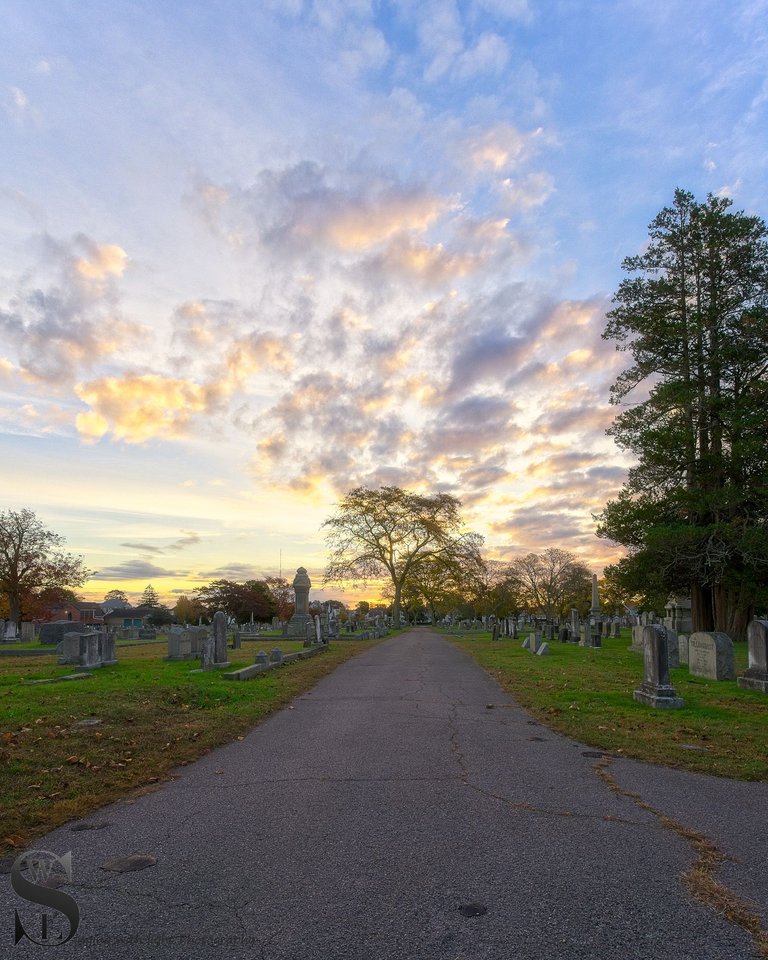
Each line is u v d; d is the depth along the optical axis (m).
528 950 3.40
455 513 59.41
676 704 11.28
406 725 9.97
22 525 60.06
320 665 19.81
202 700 11.71
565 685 14.14
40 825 5.46
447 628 66.81
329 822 5.46
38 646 36.19
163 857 4.71
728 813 5.75
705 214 29.83
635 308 31.00
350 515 59.16
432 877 4.32
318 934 3.57
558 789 6.48
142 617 110.88
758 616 31.06
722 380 29.61
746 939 3.53
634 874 4.37
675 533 25.67
